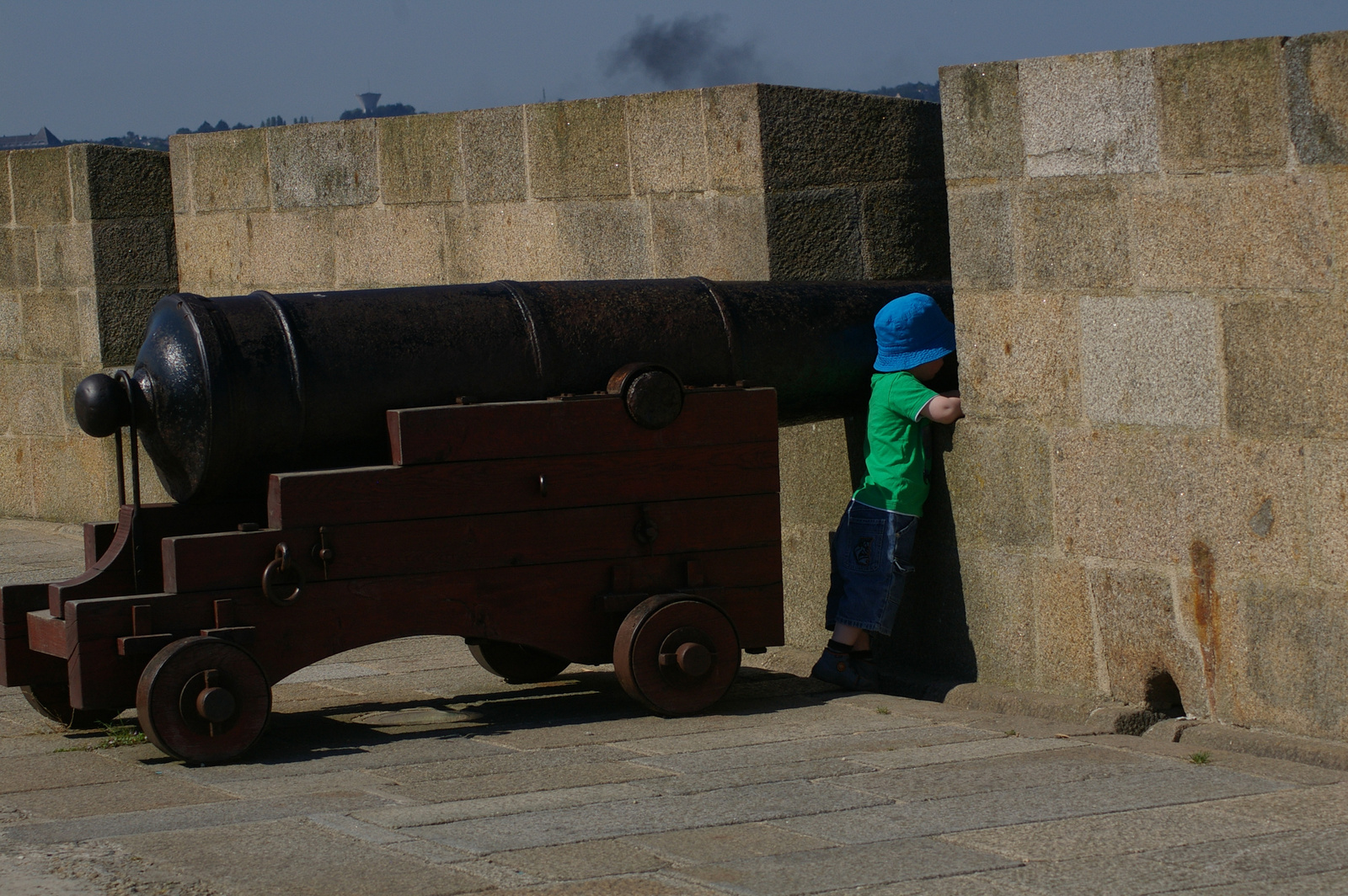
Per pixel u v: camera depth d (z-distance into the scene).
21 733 9.06
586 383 9.28
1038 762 7.83
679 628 9.16
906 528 10.09
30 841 6.38
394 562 8.65
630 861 6.02
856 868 5.92
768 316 9.92
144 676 8.01
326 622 8.52
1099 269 9.02
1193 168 8.46
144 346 8.75
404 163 15.03
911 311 10.02
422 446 8.66
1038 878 5.81
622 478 9.17
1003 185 9.50
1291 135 8.00
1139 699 9.05
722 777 7.51
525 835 6.43
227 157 16.80
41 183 17.83
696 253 12.74
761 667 11.30
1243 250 8.27
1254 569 8.36
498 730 8.95
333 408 8.65
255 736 8.16
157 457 8.73
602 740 8.55
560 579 9.06
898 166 12.84
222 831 6.48
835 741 8.43
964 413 9.95
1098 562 9.20
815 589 11.53
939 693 10.02
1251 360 8.27
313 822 6.63
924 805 6.92
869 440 10.26
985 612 9.95
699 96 12.48
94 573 8.74
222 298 8.88
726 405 9.40
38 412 18.44
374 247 15.47
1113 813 6.76
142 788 7.50
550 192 13.83
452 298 9.17
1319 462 8.00
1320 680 8.08
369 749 8.40
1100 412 9.10
